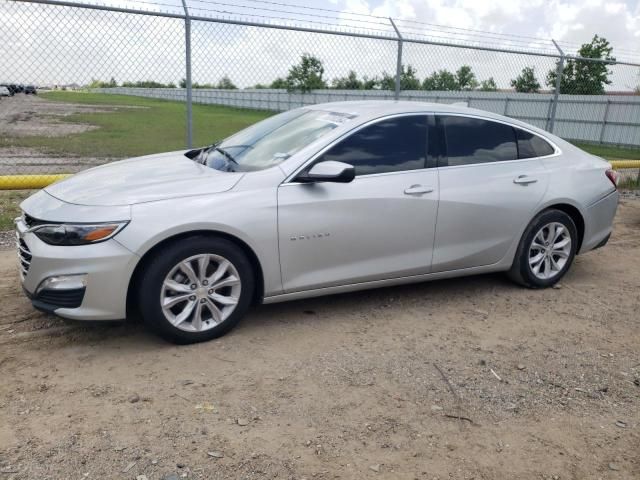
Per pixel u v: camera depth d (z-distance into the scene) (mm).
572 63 13289
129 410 3027
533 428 3037
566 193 4965
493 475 2660
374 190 4137
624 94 21422
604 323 4457
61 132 19156
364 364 3623
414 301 4723
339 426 2963
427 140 4465
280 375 3441
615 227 7742
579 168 5148
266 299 3955
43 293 3482
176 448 2732
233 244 3756
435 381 3459
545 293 5043
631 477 2695
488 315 4504
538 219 4910
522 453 2828
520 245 4906
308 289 4066
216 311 3797
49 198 3803
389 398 3246
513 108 20016
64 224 3441
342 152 4113
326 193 3984
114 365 3490
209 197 3684
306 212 3908
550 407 3248
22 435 2785
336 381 3400
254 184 3826
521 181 4770
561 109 23812
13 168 10438
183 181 3812
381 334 4074
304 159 3990
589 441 2951
